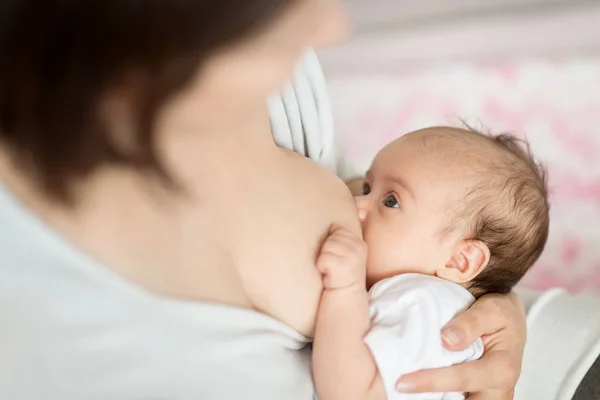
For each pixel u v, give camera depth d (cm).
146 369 55
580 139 168
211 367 58
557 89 171
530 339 95
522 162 99
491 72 178
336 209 77
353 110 192
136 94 42
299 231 69
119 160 43
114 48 38
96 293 52
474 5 173
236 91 49
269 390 63
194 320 58
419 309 81
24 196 49
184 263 57
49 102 39
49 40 37
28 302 51
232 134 59
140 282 54
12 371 51
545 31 169
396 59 188
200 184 57
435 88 184
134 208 52
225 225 61
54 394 52
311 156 90
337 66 196
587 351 90
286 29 45
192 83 43
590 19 163
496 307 87
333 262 70
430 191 92
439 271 93
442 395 81
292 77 81
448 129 100
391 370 74
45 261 50
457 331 81
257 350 63
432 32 180
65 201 46
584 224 164
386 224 93
